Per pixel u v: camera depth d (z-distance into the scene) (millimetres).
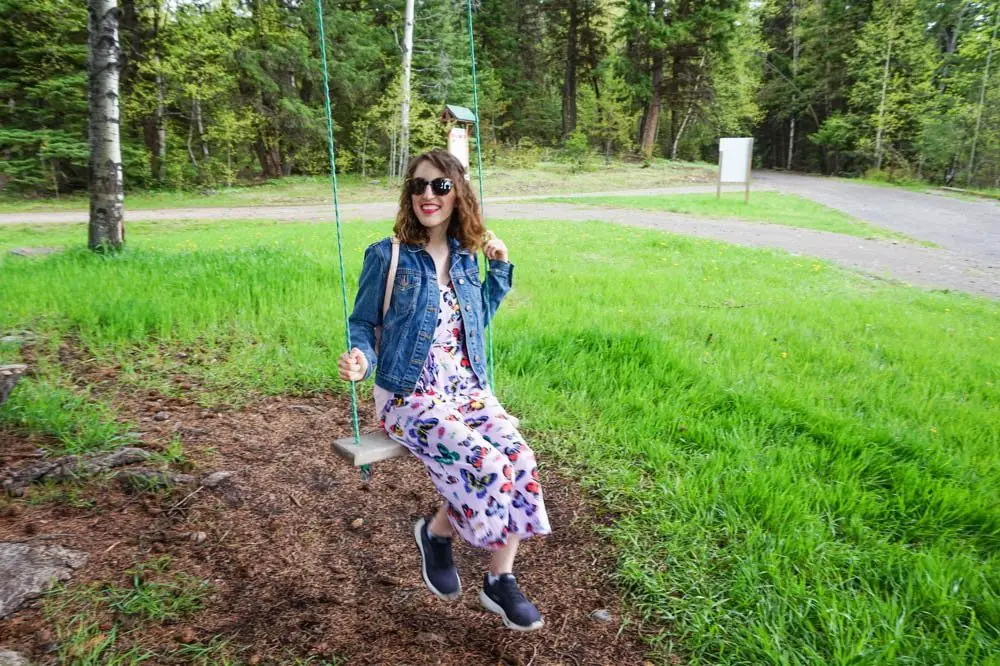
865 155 37438
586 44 41469
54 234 13641
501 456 2201
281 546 2873
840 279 9203
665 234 12867
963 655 2207
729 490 3223
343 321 5879
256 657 2229
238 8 26859
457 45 32156
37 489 3072
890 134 36688
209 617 2418
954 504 3166
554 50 42969
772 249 11766
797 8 48562
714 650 2344
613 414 4207
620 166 34781
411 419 2293
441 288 2455
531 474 2230
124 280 6820
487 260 2648
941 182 32156
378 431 2496
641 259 10094
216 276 7000
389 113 28672
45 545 2662
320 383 4668
